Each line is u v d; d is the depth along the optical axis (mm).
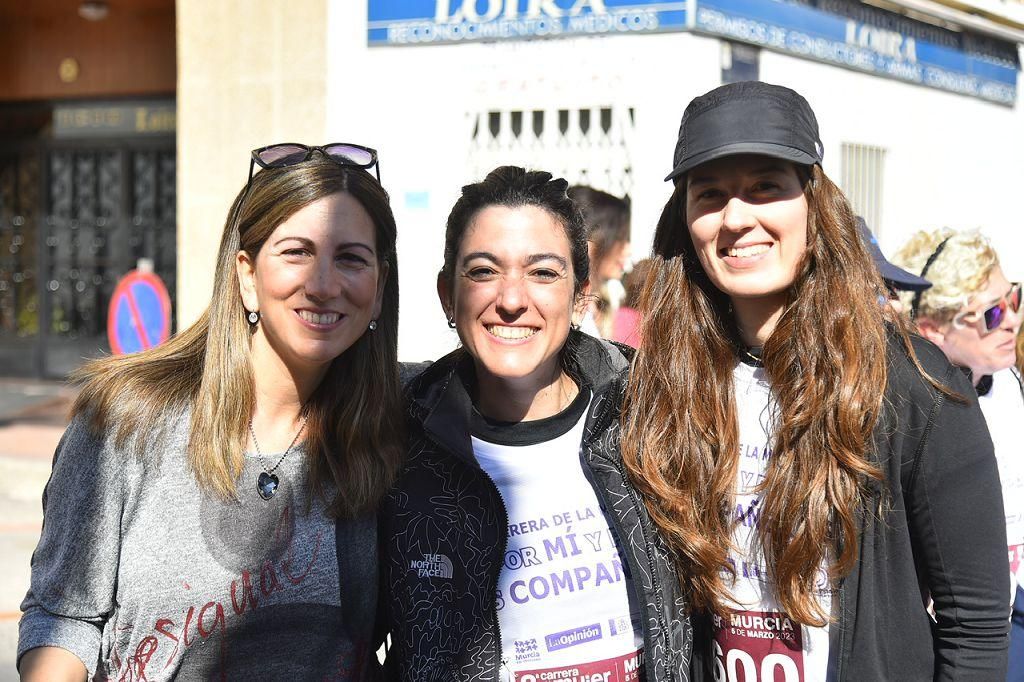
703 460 2109
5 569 5918
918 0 7684
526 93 6508
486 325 2105
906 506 1951
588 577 2086
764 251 2039
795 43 6770
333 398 2092
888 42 7691
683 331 2174
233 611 1905
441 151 6812
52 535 1873
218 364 1967
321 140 7148
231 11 7371
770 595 2025
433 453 2162
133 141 10766
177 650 1874
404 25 6852
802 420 1956
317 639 1982
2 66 11148
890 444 1929
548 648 2053
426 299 6875
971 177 8852
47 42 10961
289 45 7207
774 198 2025
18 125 11250
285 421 2057
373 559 2070
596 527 2113
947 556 1906
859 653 1928
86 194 11062
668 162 6117
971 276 2637
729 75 6277
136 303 5750
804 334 2010
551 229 2094
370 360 2125
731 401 2111
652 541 2111
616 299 4340
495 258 2064
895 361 1954
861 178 7590
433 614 2064
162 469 1909
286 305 1959
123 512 1890
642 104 6160
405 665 2096
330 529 2023
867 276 2031
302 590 1972
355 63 7031
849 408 1909
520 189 2113
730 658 2090
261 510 1961
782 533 1967
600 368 2268
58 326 11250
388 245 2121
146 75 10609
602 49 6258
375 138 6996
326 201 1973
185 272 7730
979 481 1891
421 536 2096
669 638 2059
